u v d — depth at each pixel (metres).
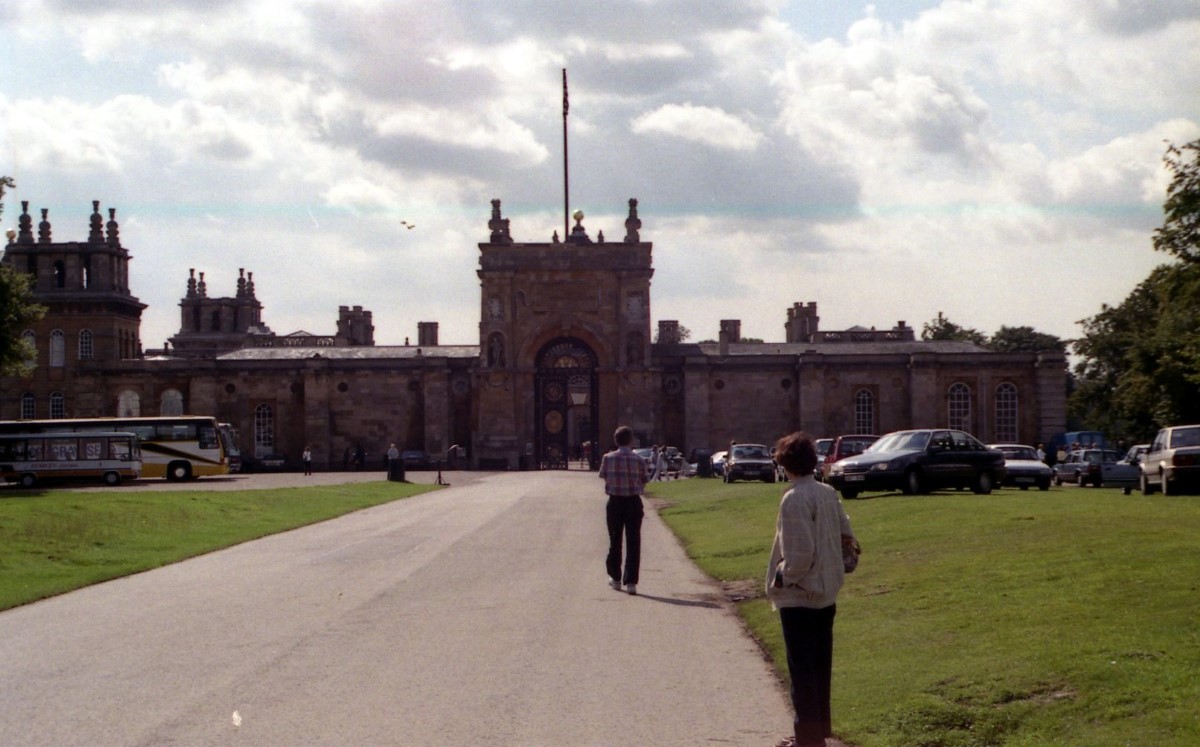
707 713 15.19
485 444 102.00
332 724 14.41
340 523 45.06
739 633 20.70
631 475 25.97
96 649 19.25
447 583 26.83
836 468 46.78
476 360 105.06
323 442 104.00
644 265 103.31
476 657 18.42
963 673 15.57
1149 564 20.47
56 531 36.38
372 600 24.17
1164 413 76.25
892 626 19.41
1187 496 42.66
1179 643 15.16
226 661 18.09
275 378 106.00
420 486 71.94
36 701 15.64
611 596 25.05
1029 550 23.75
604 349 103.06
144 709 15.13
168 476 83.88
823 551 13.17
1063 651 15.55
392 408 104.75
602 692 16.23
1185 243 47.97
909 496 43.66
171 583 27.64
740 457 71.44
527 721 14.68
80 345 124.12
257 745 13.48
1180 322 75.81
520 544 35.62
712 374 104.50
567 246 103.62
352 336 138.00
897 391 104.31
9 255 125.56
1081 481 64.25
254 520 45.09
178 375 105.81
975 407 103.25
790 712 15.25
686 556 33.47
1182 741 11.90
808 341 131.62
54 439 78.38
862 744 13.68
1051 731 13.08
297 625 21.22
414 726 14.36
